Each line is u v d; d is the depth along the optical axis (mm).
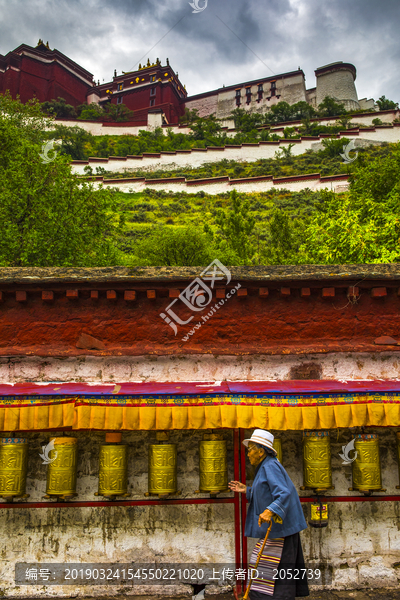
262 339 4902
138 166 66562
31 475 4664
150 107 99812
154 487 4449
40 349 4852
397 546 4582
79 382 4836
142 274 4902
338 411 4234
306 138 70625
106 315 4953
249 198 55031
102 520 4586
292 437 4789
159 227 40969
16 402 4266
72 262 15297
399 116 83500
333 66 103812
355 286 4867
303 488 4598
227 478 4586
